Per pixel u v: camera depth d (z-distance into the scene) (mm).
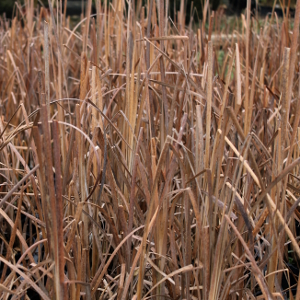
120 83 1289
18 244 1277
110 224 853
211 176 773
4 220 1299
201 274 860
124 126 995
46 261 715
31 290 1092
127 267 841
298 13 653
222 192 803
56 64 1889
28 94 1751
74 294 776
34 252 1219
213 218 775
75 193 874
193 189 852
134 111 967
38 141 624
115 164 1016
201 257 833
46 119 582
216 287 754
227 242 848
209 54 709
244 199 821
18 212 808
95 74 960
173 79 1341
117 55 1411
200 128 773
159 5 899
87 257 886
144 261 759
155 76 1296
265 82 1714
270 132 1287
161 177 833
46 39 726
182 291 845
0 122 1104
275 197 774
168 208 848
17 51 2262
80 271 798
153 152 792
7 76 2014
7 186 1178
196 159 812
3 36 2371
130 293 827
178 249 878
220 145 744
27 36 2385
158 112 1141
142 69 1250
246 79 813
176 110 1139
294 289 1131
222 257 741
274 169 748
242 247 864
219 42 2658
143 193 884
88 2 1190
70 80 2434
